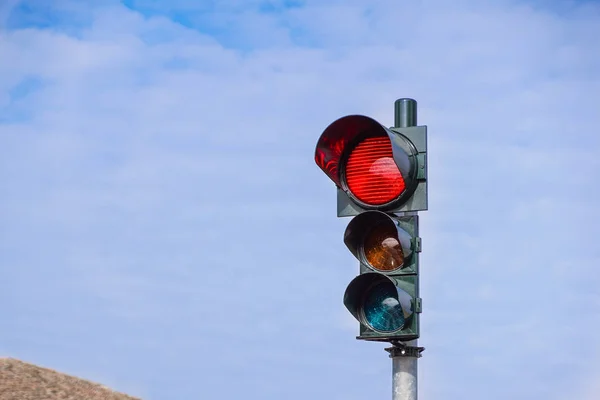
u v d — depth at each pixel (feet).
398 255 21.42
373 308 21.29
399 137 22.24
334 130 22.34
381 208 22.03
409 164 21.70
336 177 22.72
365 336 20.89
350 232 21.71
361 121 22.02
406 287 21.01
